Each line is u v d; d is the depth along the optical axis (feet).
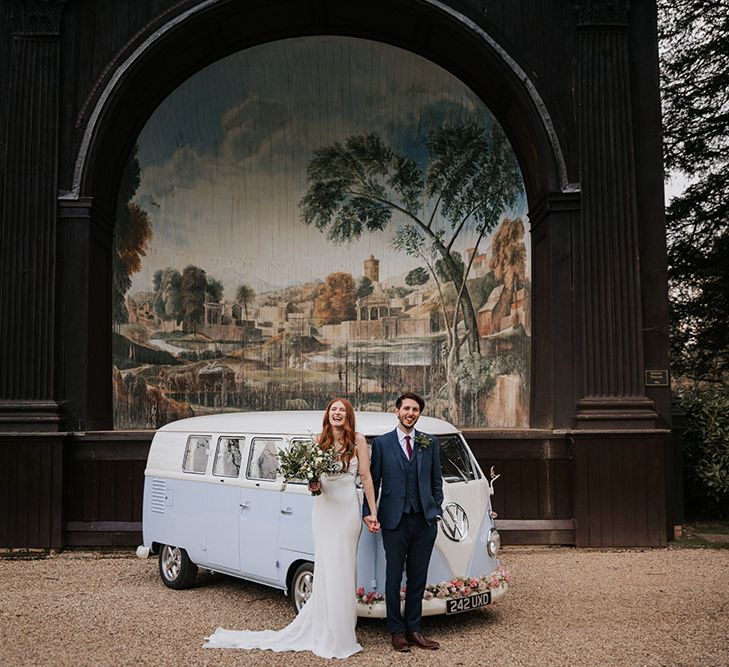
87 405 32.55
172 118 38.78
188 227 40.52
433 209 41.32
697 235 57.52
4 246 32.37
